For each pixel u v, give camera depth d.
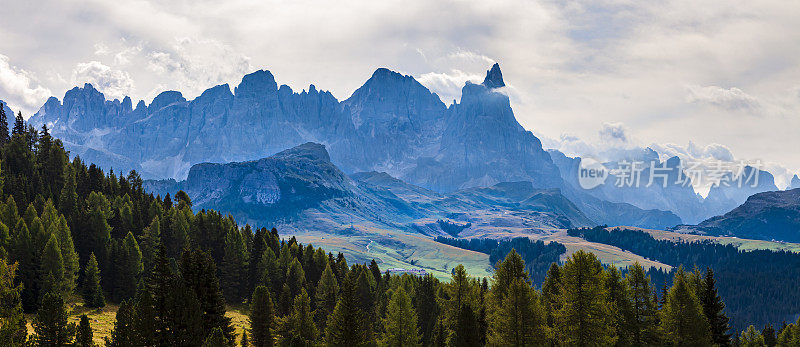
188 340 88.69
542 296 111.69
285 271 182.75
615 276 103.94
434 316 144.38
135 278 158.00
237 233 193.50
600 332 91.50
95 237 171.38
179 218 194.88
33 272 135.88
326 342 110.69
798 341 141.62
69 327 86.62
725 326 110.12
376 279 198.00
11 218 163.75
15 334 81.19
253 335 117.56
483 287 122.44
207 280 101.94
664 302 109.06
